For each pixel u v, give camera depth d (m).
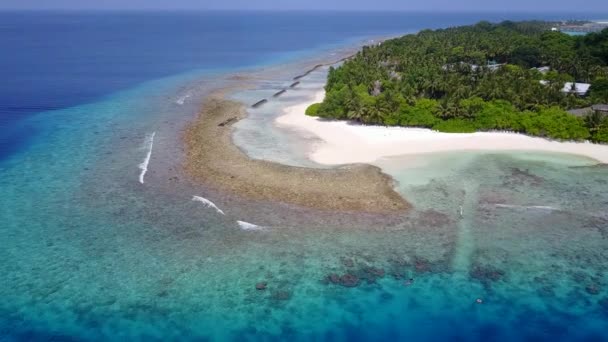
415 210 49.81
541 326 34.97
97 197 52.84
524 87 82.81
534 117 73.38
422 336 34.12
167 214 49.16
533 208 50.44
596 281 39.34
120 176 58.44
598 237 45.25
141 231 46.03
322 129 76.69
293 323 35.09
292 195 52.81
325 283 39.09
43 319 35.09
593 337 34.00
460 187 55.22
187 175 58.47
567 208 50.53
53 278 39.25
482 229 46.50
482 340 33.78
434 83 85.12
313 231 46.03
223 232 45.84
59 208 50.34
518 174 59.16
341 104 81.81
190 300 37.06
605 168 61.16
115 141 71.75
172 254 42.41
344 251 43.03
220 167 60.62
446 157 64.50
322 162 62.16
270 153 65.50
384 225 47.03
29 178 57.88
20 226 46.75
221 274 39.91
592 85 87.62
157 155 65.50
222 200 51.91
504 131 74.44
